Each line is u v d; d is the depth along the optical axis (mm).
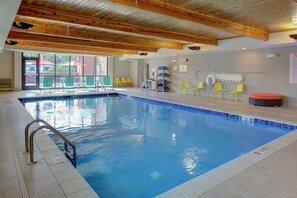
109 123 6594
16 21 5676
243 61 9531
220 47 8922
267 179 2709
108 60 16141
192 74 11852
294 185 2564
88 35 7445
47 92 12070
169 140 5141
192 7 4707
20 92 11883
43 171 2842
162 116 7613
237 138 5297
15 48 10750
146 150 4527
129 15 5387
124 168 3746
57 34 6840
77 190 2424
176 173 3584
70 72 15125
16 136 4281
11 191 2383
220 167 3062
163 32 7059
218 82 10578
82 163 3906
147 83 14172
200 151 4492
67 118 7133
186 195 2359
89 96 11891
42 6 4766
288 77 8195
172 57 13047
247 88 9461
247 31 6562
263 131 5848
